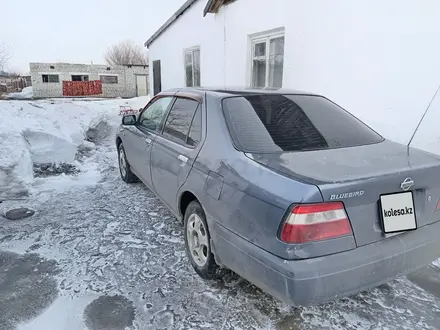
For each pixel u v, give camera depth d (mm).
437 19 3705
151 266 2807
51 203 4129
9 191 4234
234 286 2549
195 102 2971
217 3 7395
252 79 6941
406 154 2295
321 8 5027
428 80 3887
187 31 9406
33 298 2395
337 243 1779
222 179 2211
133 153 4281
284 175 1876
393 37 4148
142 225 3543
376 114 4492
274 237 1798
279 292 1790
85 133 7473
